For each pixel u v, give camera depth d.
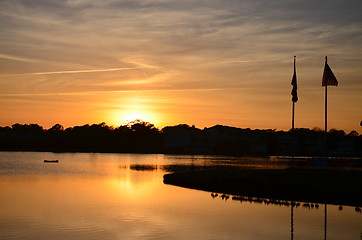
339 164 93.38
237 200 49.88
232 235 32.53
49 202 47.56
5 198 50.84
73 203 46.91
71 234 32.25
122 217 38.66
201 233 32.94
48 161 155.88
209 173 75.00
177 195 54.66
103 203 47.03
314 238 31.89
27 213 40.38
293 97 73.69
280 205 46.16
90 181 75.81
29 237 31.28
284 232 33.69
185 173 78.88
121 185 68.19
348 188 50.06
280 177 60.56
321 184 52.84
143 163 155.00
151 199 50.59
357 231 34.16
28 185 67.44
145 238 31.33
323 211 42.53
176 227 34.88
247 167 121.81
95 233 32.62
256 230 34.16
